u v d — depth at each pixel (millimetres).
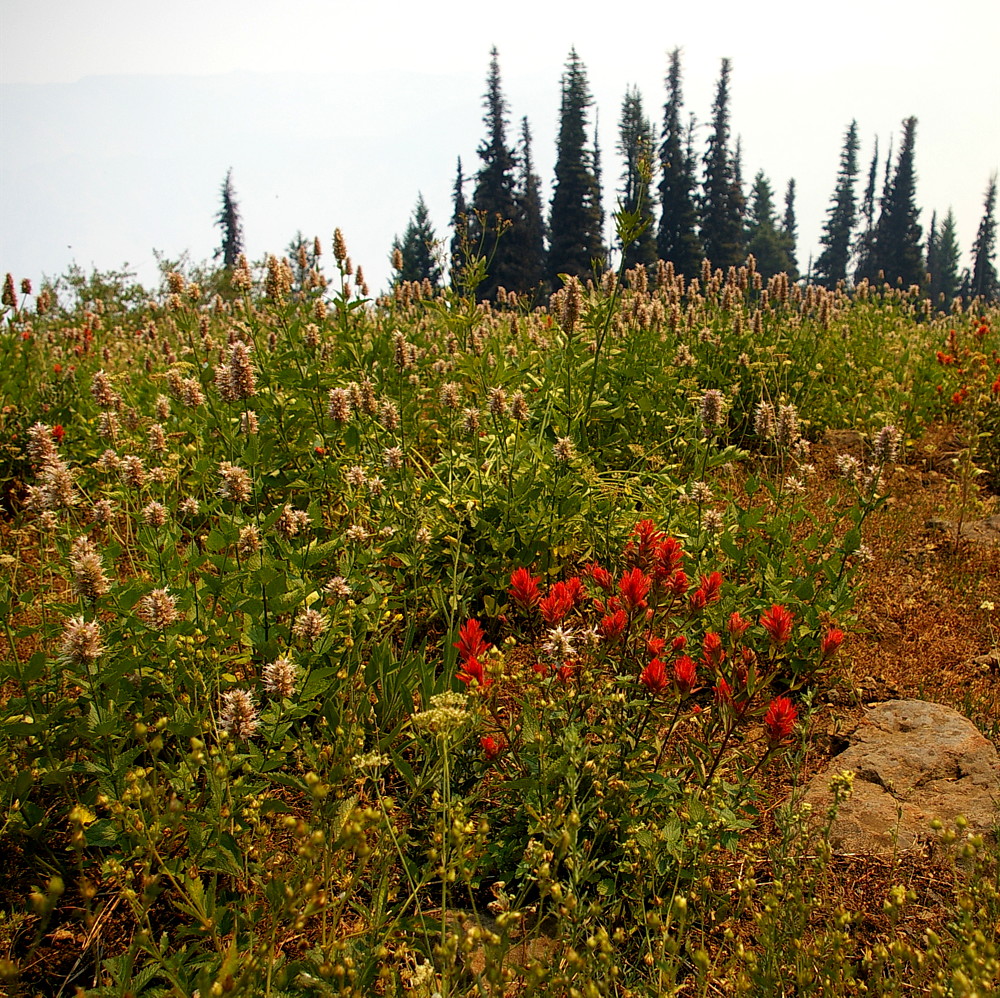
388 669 3053
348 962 1913
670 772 2756
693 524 3982
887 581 4500
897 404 7070
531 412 5367
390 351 5453
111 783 2375
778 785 2936
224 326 8148
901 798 2758
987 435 6055
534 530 4102
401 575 3947
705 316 8562
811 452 6723
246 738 2348
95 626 2428
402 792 2857
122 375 6352
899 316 11203
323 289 6410
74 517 4094
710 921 2338
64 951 2281
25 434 5449
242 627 3031
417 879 2465
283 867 2486
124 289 14281
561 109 44750
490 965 1695
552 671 2645
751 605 3623
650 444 5734
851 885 2441
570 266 44594
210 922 1993
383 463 4406
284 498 4773
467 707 2520
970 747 2932
